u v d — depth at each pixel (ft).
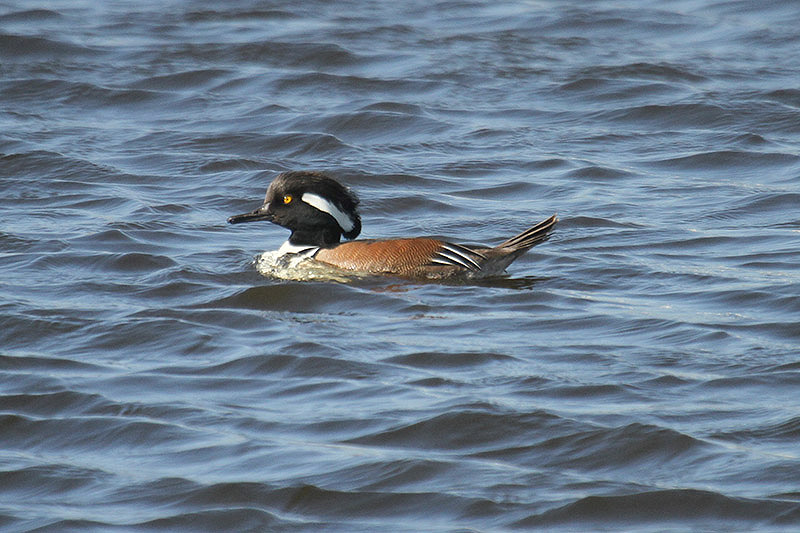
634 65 90.48
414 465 33.22
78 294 48.88
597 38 98.78
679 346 42.24
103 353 42.27
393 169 70.59
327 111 81.10
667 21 102.58
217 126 79.15
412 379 39.32
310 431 35.53
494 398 37.35
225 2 108.37
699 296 48.42
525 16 104.42
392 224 61.57
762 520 30.32
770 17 103.09
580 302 47.93
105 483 32.89
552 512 30.89
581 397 37.55
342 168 70.44
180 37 98.22
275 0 109.19
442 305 47.73
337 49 93.50
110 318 45.60
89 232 57.88
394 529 30.32
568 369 40.04
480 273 51.67
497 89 86.28
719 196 65.10
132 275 51.85
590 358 41.09
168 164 71.31
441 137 76.89
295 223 54.70
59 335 43.91
